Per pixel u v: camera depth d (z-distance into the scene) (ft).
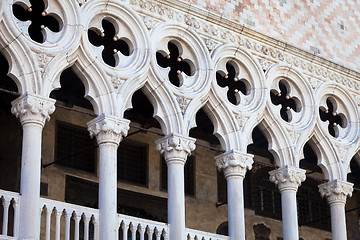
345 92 126.52
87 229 96.02
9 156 119.85
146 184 129.29
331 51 128.06
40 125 95.20
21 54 96.37
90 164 124.77
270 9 122.31
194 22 112.06
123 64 104.47
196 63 111.14
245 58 116.16
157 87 106.22
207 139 136.05
